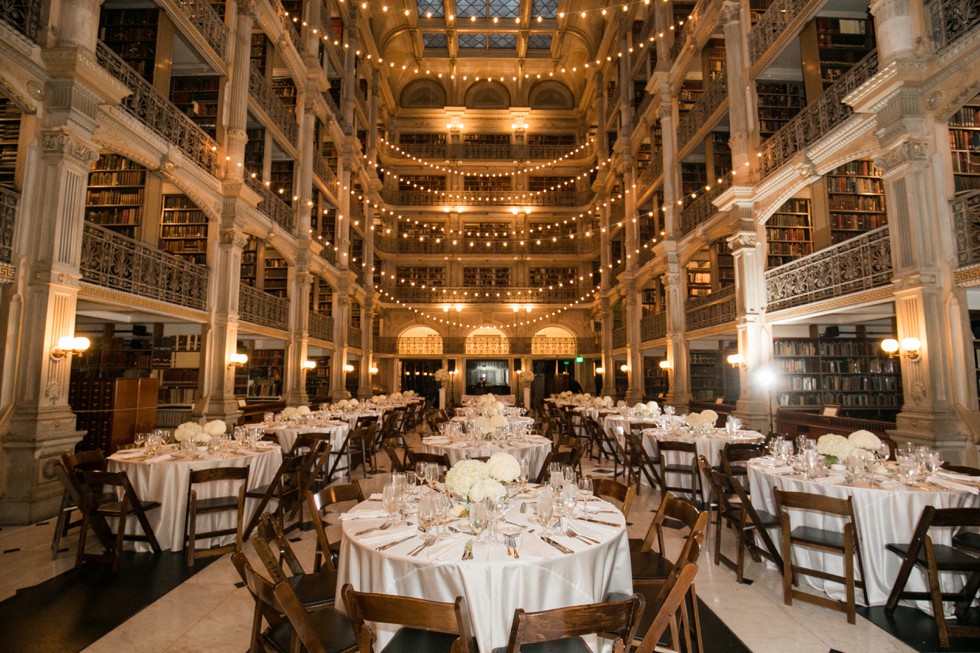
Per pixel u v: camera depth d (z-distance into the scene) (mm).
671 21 14625
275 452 5754
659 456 6441
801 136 8703
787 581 3738
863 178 9250
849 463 4145
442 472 5641
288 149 13523
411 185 25672
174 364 10359
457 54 23656
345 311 17703
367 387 20828
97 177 9008
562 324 25000
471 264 25172
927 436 5777
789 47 9367
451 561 2385
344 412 11156
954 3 5891
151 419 8070
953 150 6441
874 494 3750
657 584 3080
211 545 4879
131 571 4250
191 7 9172
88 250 6672
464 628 1946
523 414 12938
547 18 21562
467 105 25688
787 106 10547
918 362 6090
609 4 18688
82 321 9758
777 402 9531
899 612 3576
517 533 2771
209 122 10273
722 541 5164
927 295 6027
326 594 2877
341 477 8383
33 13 5742
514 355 24703
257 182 11789
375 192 22047
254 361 14469
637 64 17594
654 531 3525
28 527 5316
